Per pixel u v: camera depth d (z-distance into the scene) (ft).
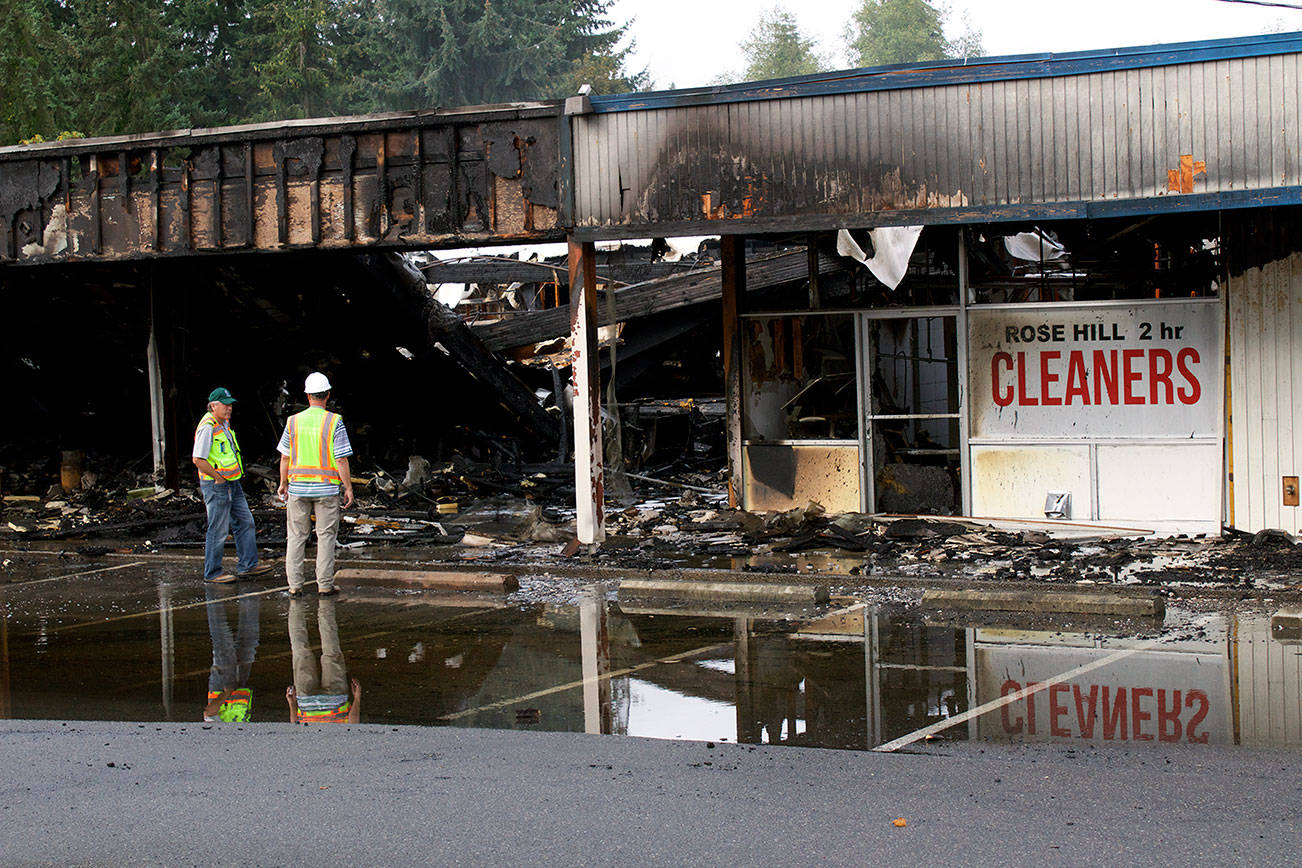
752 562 38.01
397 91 169.48
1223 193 36.32
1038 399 42.29
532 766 19.33
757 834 16.19
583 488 41.47
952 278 44.91
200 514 50.47
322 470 35.68
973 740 20.29
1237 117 36.19
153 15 152.97
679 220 40.81
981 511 43.16
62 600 35.68
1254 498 39.60
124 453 68.39
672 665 26.11
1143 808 16.80
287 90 167.12
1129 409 41.24
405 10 173.78
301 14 167.43
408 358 69.46
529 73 177.37
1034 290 44.75
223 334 64.64
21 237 48.29
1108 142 37.27
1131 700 22.40
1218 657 25.30
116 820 17.08
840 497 45.60
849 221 39.37
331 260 59.21
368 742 20.86
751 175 40.16
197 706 23.68
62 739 21.35
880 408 45.03
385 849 15.88
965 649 26.73
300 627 31.19
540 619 31.53
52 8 160.45
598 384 41.96
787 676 24.89
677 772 18.92
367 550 43.73
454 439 70.95
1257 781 17.83
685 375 83.92
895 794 17.66
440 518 51.52
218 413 38.37
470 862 15.42
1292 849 15.24
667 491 57.31
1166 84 36.70
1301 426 38.78
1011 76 37.88
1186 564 35.04
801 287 67.41
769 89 39.75
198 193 46.32
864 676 24.72
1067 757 19.22
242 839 16.30
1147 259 42.88
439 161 43.21
